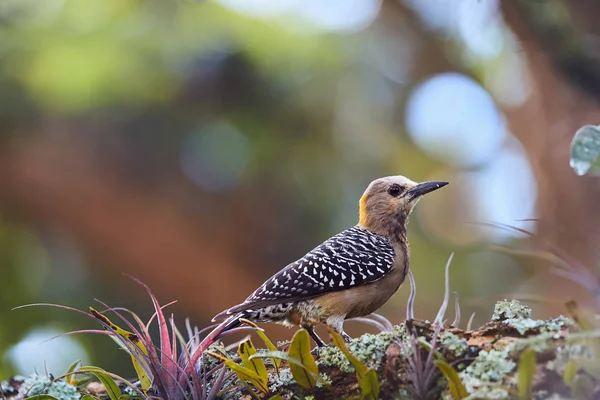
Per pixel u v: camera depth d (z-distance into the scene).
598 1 12.55
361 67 17.47
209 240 17.17
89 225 17.02
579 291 12.59
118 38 15.38
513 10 13.38
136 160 16.81
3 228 16.83
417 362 5.53
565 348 5.27
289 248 17.30
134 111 16.28
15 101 15.56
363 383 5.50
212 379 6.70
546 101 15.72
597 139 5.79
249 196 17.19
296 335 5.53
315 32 16.77
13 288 16.44
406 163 19.44
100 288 17.09
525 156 18.09
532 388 5.21
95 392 7.65
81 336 15.43
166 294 17.52
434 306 16.09
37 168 16.41
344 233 8.86
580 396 5.08
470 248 17.58
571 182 15.16
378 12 18.27
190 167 17.09
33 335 15.63
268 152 16.94
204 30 15.71
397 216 8.97
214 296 17.39
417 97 18.64
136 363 6.49
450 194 19.08
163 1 15.86
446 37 18.38
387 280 8.38
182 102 16.22
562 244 12.48
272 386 6.23
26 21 15.56
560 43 12.68
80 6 15.60
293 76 16.48
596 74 12.55
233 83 16.03
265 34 16.11
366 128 18.23
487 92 18.66
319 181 17.20
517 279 15.99
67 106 15.51
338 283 8.00
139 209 16.86
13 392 7.46
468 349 5.71
